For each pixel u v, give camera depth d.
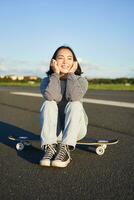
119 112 9.41
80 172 3.66
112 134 5.99
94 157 4.30
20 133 6.13
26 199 2.87
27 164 3.98
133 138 5.61
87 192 3.04
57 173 3.62
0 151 4.63
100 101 12.98
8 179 3.42
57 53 4.23
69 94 3.97
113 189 3.13
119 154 4.47
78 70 4.35
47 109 3.99
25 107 10.96
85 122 4.28
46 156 3.87
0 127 6.83
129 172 3.68
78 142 4.31
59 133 4.20
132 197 2.93
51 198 2.89
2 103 12.50
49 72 4.36
